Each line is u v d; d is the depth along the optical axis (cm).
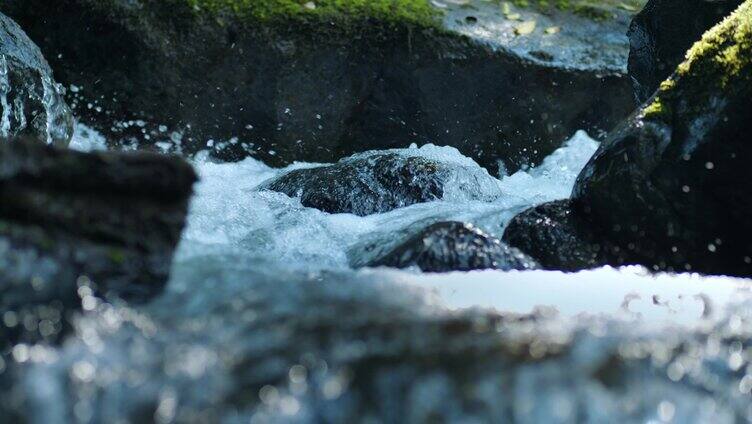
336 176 2127
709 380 871
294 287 1054
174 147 2553
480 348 867
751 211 1543
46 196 969
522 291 1223
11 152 962
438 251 1379
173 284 1032
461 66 2609
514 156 2667
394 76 2606
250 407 802
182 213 1027
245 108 2572
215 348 870
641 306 1173
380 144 2636
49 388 836
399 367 834
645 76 2173
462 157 2559
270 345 873
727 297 1222
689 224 1588
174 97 2545
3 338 892
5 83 2109
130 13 2519
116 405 819
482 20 2697
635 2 2911
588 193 1661
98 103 2538
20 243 942
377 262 1409
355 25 2603
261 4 2591
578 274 1348
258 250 1650
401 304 1023
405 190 2098
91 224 980
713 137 1562
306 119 2595
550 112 2670
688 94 1622
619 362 870
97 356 864
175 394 817
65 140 2259
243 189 2162
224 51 2552
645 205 1609
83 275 962
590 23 2788
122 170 995
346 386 819
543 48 2670
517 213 1867
